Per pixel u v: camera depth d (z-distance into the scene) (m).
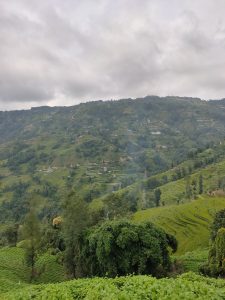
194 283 19.70
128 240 51.62
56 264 71.31
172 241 59.69
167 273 54.19
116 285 22.06
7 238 115.50
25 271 67.81
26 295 22.08
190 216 132.25
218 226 76.12
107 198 104.81
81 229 58.97
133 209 159.00
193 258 68.88
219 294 18.09
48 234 83.25
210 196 191.38
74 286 23.70
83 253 56.38
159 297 17.17
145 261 51.25
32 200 78.19
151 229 55.12
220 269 55.09
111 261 52.06
